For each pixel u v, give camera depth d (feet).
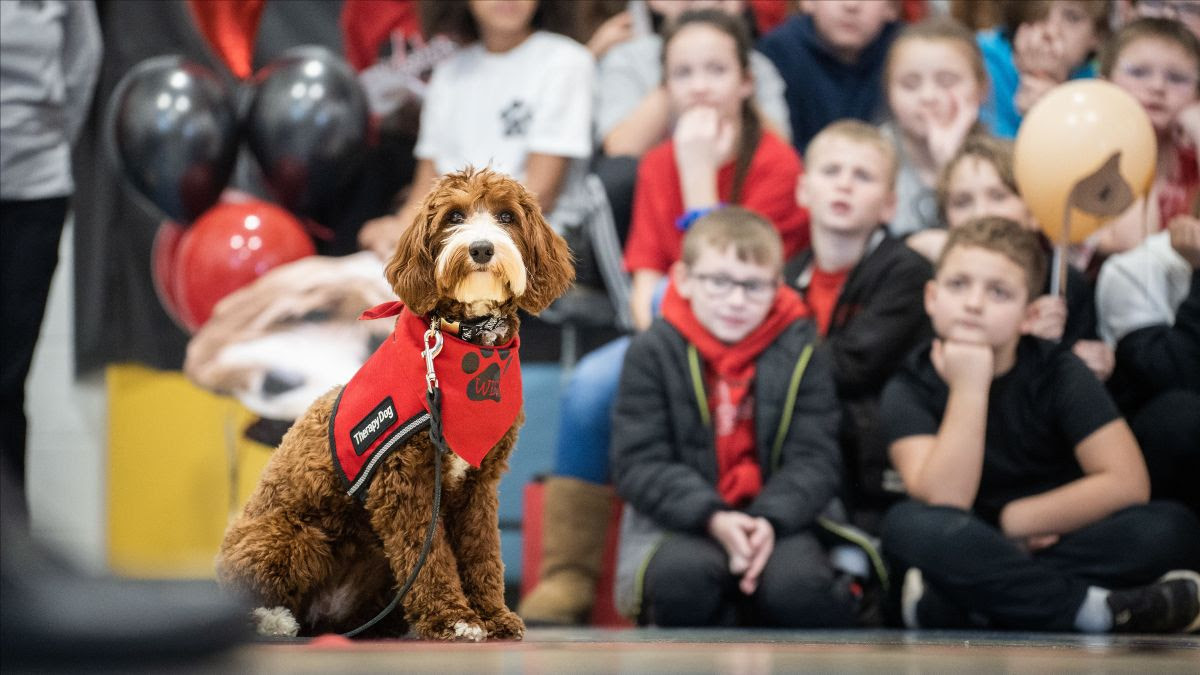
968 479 18.76
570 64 21.56
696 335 19.17
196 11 22.43
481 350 10.33
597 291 21.58
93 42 21.34
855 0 20.93
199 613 6.26
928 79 20.74
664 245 21.24
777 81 21.36
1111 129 18.80
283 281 20.49
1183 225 20.21
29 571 5.99
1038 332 19.48
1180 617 17.52
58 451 25.14
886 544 18.67
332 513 10.70
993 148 20.35
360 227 21.85
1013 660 9.80
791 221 21.18
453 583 10.41
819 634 15.44
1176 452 19.31
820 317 20.45
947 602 18.16
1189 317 19.92
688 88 21.12
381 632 11.44
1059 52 20.90
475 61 21.95
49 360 25.13
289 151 20.74
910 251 20.24
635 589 18.24
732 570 17.90
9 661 5.86
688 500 17.99
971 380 18.93
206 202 21.25
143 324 23.08
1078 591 17.83
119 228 23.17
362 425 10.34
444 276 10.18
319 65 21.02
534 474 21.18
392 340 10.68
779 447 18.83
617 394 19.20
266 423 20.58
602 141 21.71
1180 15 20.85
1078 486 18.72
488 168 11.01
